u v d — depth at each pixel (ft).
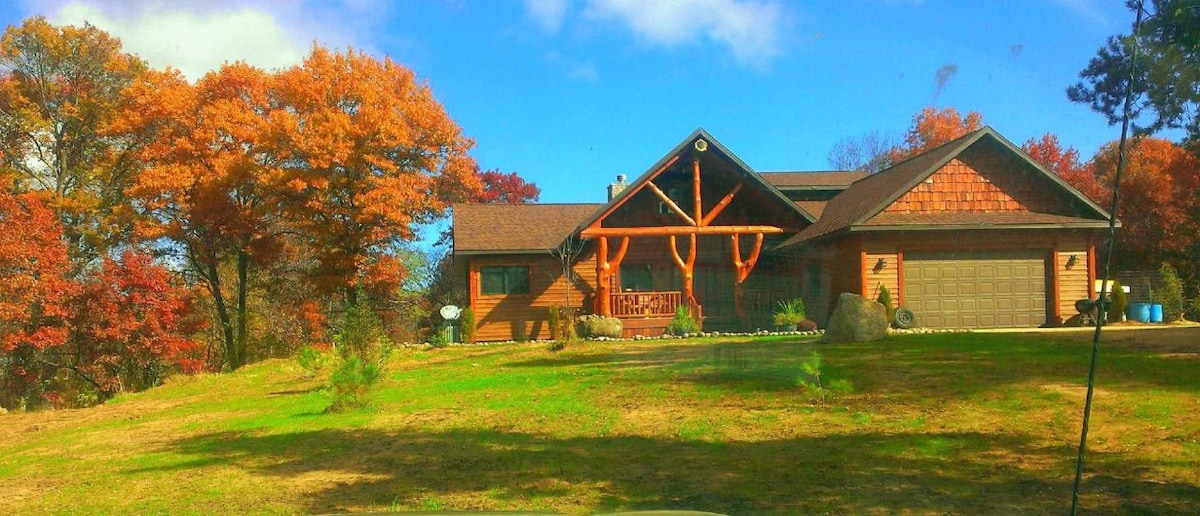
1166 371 34.81
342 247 89.51
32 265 75.87
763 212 78.48
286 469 26.76
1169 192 91.56
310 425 35.47
